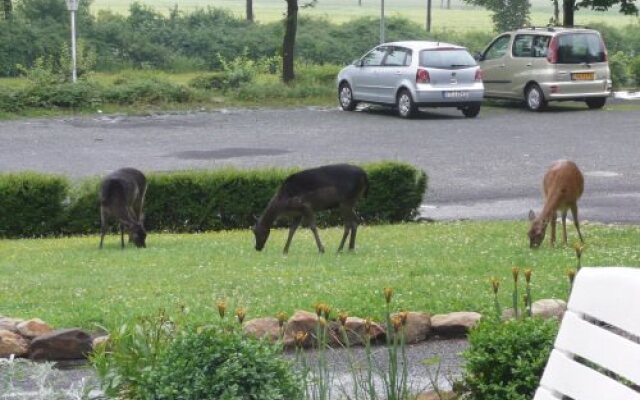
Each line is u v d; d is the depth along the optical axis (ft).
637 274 12.07
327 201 46.11
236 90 124.57
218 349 18.38
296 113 113.19
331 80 135.64
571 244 47.09
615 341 12.19
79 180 61.52
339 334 29.30
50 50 156.56
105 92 115.24
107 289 36.96
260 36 179.52
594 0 130.52
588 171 73.87
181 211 58.90
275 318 29.43
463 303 32.04
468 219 58.44
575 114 109.81
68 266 43.78
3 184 57.26
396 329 20.95
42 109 111.14
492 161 78.69
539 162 77.97
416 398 21.68
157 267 42.57
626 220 56.59
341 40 186.29
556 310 31.01
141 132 96.84
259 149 85.25
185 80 150.30
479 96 106.93
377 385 25.34
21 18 164.14
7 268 43.27
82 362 28.37
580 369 12.55
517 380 19.90
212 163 77.82
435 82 106.11
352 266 40.98
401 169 59.62
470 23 320.70
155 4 419.54
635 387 13.05
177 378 18.20
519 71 113.70
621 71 143.23
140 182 52.70
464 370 24.68
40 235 57.98
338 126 100.89
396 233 52.44
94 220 58.59
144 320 23.43
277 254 46.19
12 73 154.20
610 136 91.76
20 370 22.56
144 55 168.35
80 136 93.66
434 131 96.37
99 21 176.96
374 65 111.75
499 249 45.44
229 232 57.31
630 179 70.54
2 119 106.22
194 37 177.88
